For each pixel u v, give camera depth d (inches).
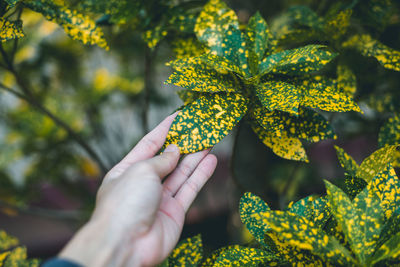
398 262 11.8
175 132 13.6
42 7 16.2
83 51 31.2
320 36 17.3
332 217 13.4
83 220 28.6
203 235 38.5
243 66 14.9
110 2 16.9
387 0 17.8
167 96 36.3
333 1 21.2
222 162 44.8
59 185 32.3
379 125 22.9
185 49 17.3
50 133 28.4
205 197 40.1
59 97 31.1
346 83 17.8
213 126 13.7
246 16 23.8
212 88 13.8
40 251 34.9
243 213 14.4
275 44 16.4
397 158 16.6
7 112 31.1
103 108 34.5
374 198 12.8
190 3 17.5
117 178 14.5
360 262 11.8
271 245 13.1
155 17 17.9
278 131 13.9
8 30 14.9
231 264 13.5
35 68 27.4
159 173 14.1
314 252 11.8
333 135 14.9
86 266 12.0
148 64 19.5
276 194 27.2
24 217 38.0
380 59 16.6
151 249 13.6
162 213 14.8
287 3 26.8
